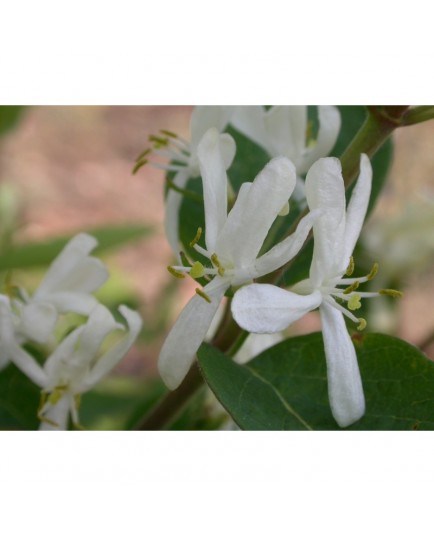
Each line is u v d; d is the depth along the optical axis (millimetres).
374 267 91
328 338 90
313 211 85
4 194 215
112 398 166
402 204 180
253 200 85
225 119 110
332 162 87
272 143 117
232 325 103
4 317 107
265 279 97
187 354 87
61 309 108
